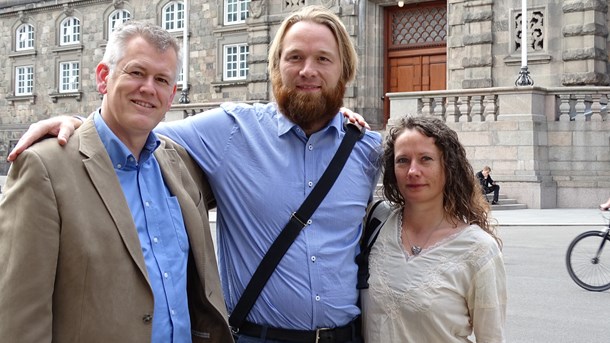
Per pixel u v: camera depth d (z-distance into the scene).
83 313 2.70
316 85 3.61
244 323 3.56
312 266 3.50
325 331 3.52
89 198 2.79
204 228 3.30
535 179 20.47
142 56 2.95
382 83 28.20
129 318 2.79
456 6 25.44
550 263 11.76
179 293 3.03
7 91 39.91
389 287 3.55
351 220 3.66
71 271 2.70
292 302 3.47
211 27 32.38
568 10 23.25
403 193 3.67
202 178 3.73
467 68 25.14
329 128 3.70
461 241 3.53
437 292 3.46
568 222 16.97
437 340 3.47
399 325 3.50
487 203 3.74
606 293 9.56
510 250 13.12
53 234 2.67
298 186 3.59
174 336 2.97
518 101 21.08
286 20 3.75
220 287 3.32
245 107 3.79
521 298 9.19
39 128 2.86
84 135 2.92
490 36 24.64
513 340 7.18
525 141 20.78
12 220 2.66
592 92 20.98
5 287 2.60
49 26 38.22
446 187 3.62
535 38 23.94
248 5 30.91
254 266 3.55
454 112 22.08
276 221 3.55
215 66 32.25
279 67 3.75
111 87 2.98
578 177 20.81
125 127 2.97
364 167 3.82
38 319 2.60
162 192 3.12
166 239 3.04
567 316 8.21
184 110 28.17
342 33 3.72
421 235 3.65
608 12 23.53
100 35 36.25
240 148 3.66
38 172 2.70
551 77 23.61
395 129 3.75
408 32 27.98
